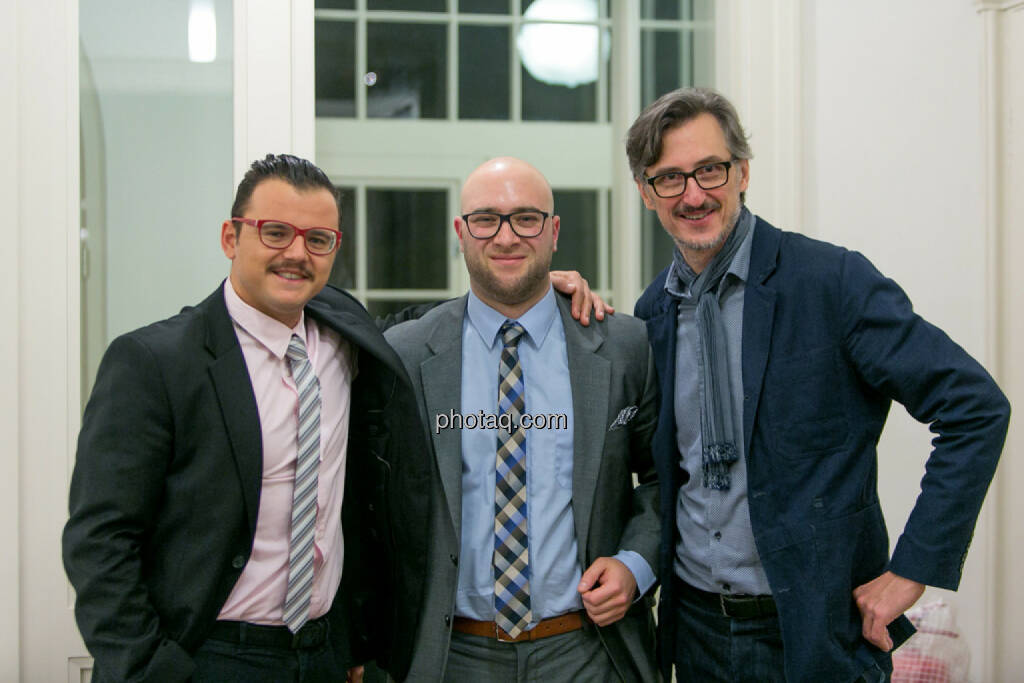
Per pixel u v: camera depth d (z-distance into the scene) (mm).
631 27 2553
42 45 2045
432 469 1586
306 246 1381
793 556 1438
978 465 1325
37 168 2043
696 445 1579
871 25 2359
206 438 1354
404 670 1564
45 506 2039
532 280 1593
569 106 2555
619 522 1663
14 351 2004
